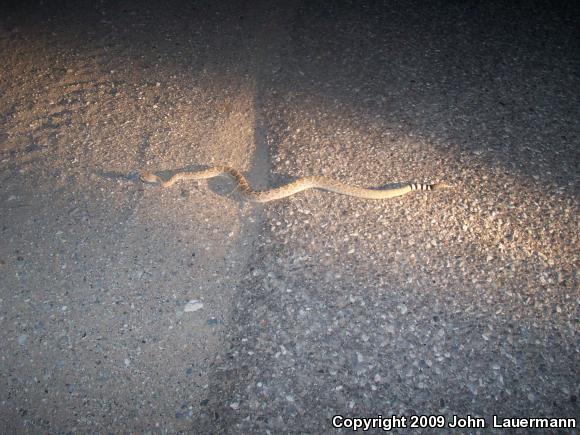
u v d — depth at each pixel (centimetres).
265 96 188
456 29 221
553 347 133
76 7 225
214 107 183
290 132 177
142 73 195
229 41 211
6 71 192
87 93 186
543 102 188
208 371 130
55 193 158
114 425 124
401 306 139
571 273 144
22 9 222
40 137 171
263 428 123
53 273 142
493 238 151
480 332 135
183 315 137
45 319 135
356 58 205
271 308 138
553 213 156
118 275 143
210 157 169
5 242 147
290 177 164
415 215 156
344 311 138
